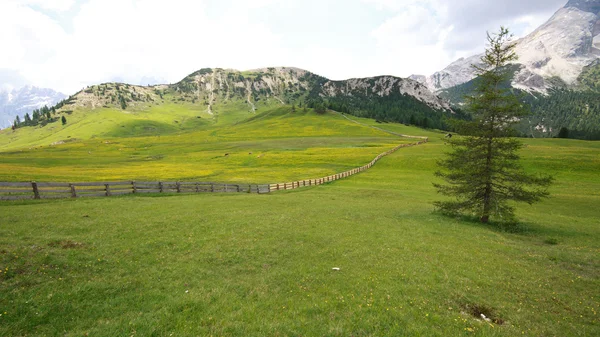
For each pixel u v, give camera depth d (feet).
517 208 126.62
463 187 104.53
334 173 229.86
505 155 96.17
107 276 45.11
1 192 97.96
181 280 45.47
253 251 58.75
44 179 171.01
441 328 35.40
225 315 36.09
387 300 41.32
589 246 76.43
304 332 33.19
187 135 636.07
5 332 31.53
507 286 48.26
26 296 37.63
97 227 67.46
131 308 37.27
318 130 586.04
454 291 45.29
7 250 47.65
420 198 143.64
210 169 255.70
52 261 46.93
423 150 319.88
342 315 37.09
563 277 53.21
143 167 271.28
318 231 75.46
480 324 36.52
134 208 91.09
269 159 305.94
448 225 91.81
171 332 32.48
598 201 132.57
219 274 48.44
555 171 202.69
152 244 59.41
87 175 204.74
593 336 35.70
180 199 115.24
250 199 121.80
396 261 56.75
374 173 226.99
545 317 39.65
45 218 72.23
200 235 66.90
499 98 94.38
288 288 44.24
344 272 50.67
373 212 105.50
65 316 35.04
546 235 86.84
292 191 157.28
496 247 70.95
